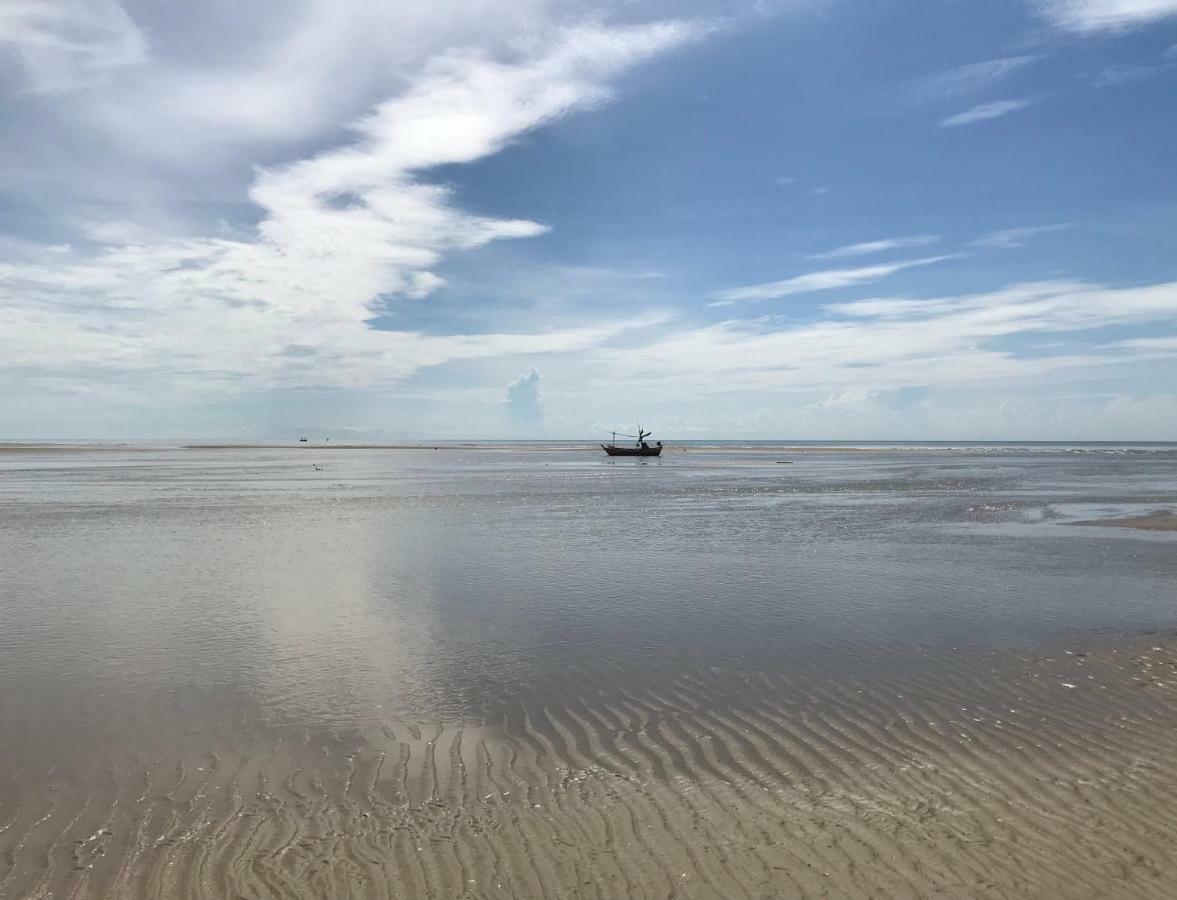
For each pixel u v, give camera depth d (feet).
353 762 24.79
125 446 561.02
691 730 27.35
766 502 119.14
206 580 55.57
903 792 22.35
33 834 20.16
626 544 72.84
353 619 44.01
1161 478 183.01
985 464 273.75
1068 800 21.75
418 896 17.44
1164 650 36.63
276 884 17.89
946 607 46.01
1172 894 17.26
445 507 111.14
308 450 484.74
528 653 37.01
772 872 18.30
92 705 30.09
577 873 18.35
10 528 85.81
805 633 40.29
